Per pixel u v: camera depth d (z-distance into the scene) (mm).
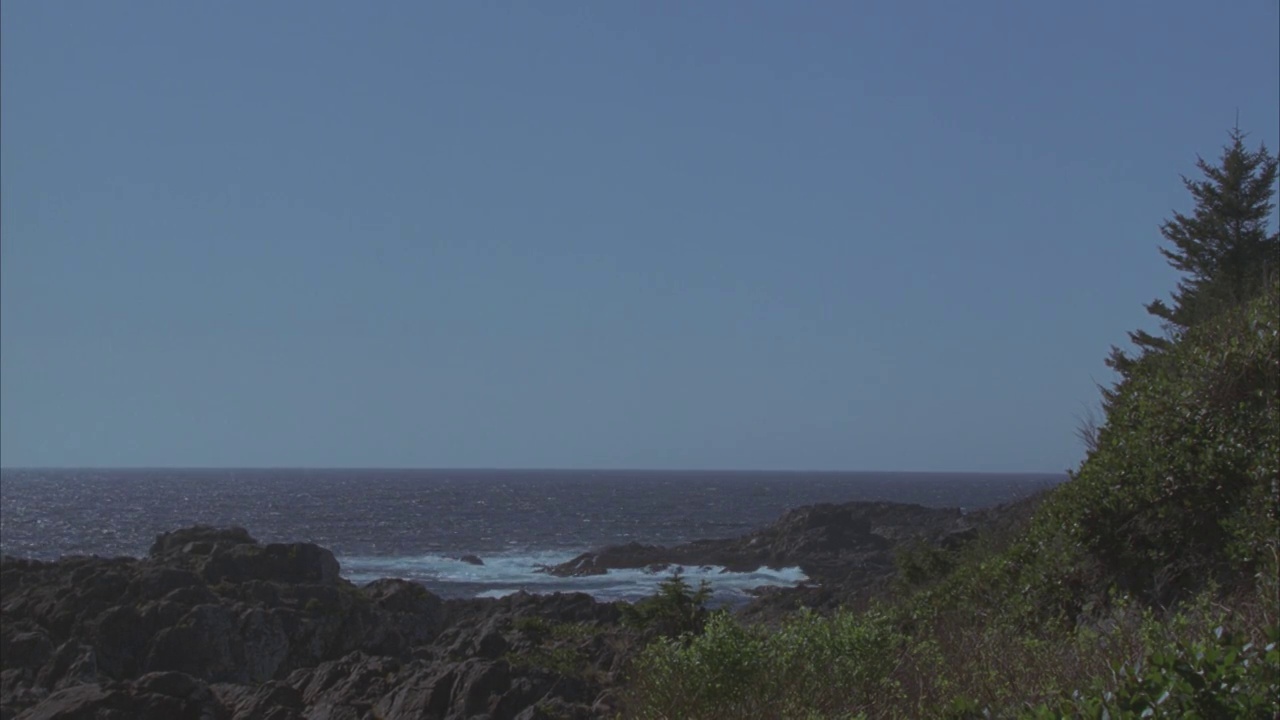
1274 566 7883
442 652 24312
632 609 24281
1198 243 29641
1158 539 11062
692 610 23109
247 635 27719
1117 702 5246
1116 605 10211
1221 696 4957
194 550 36094
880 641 8945
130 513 115562
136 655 27359
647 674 9727
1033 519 14305
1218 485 10750
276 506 132125
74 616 28141
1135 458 11719
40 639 26469
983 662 8406
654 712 9172
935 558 20219
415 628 31125
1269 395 10977
